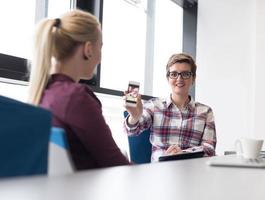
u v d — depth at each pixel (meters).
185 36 3.92
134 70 3.39
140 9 3.50
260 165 0.97
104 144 1.06
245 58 3.50
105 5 2.94
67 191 0.51
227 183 0.67
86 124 1.02
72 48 1.18
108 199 0.49
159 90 3.73
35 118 0.75
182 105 2.35
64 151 0.77
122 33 3.20
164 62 3.79
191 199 0.52
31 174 0.73
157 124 2.30
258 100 3.37
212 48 3.68
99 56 1.28
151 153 2.30
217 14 3.68
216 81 3.63
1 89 1.99
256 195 0.56
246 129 3.45
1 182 0.53
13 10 2.10
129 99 2.06
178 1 3.85
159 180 0.67
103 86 2.91
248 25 3.51
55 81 1.13
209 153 2.09
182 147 2.25
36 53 1.15
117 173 0.73
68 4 2.54
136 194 0.53
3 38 2.03
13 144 0.72
